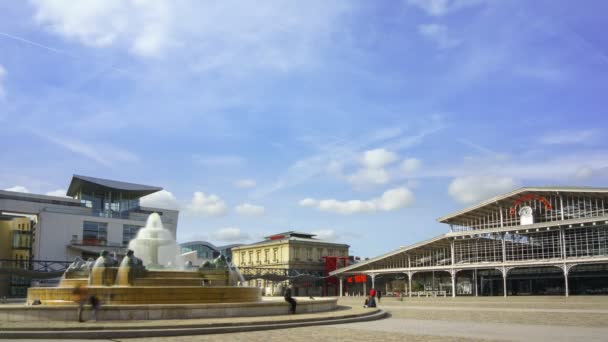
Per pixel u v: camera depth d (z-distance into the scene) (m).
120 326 23.06
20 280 99.88
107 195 115.56
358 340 21.06
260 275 103.88
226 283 36.38
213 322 24.61
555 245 82.94
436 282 114.81
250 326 25.19
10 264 102.12
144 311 26.14
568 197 83.31
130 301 29.61
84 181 110.31
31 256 104.75
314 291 127.19
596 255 78.38
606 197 79.31
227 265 37.16
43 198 105.25
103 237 106.75
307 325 27.62
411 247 97.44
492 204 90.19
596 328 26.48
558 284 93.75
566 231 82.56
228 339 21.42
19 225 108.31
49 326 22.86
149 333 22.53
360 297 98.94
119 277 33.00
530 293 97.19
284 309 31.33
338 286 126.31
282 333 23.83
